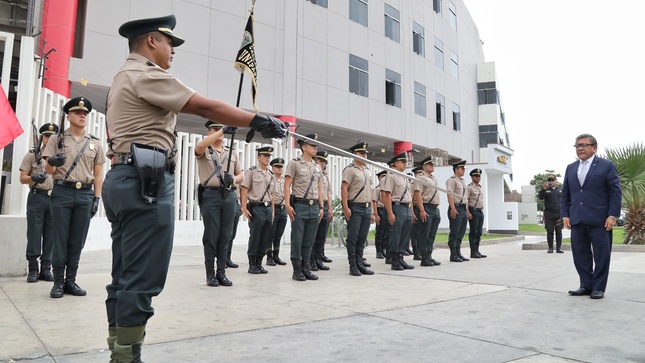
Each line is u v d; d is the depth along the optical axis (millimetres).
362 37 21547
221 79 16406
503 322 3971
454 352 3113
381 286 5977
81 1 14172
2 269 6434
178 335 3525
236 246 13719
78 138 5305
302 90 18766
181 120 18625
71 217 5191
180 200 12898
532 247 12703
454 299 5043
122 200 2357
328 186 8492
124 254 2402
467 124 31547
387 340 3404
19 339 3350
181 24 15695
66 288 5191
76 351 3086
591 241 5293
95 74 13984
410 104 24094
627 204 12578
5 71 6996
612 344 3314
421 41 25719
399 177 7910
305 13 19156
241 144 13930
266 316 4188
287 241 14703
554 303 4809
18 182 6965
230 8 16766
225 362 2881
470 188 10055
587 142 5586
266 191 7379
